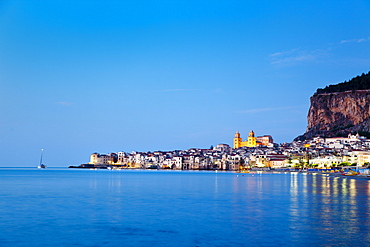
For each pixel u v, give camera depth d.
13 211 64.44
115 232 47.34
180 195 95.44
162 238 44.25
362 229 48.28
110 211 64.31
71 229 49.16
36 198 86.56
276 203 75.69
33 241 43.03
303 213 61.50
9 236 45.34
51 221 54.69
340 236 44.56
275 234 45.78
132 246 40.94
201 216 58.81
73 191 108.88
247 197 89.56
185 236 45.12
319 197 87.88
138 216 58.97
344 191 105.88
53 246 41.03
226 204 74.38
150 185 142.00
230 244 41.31
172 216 59.00
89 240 43.44
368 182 159.25
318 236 44.56
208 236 45.00
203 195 95.06
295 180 186.88
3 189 117.31
